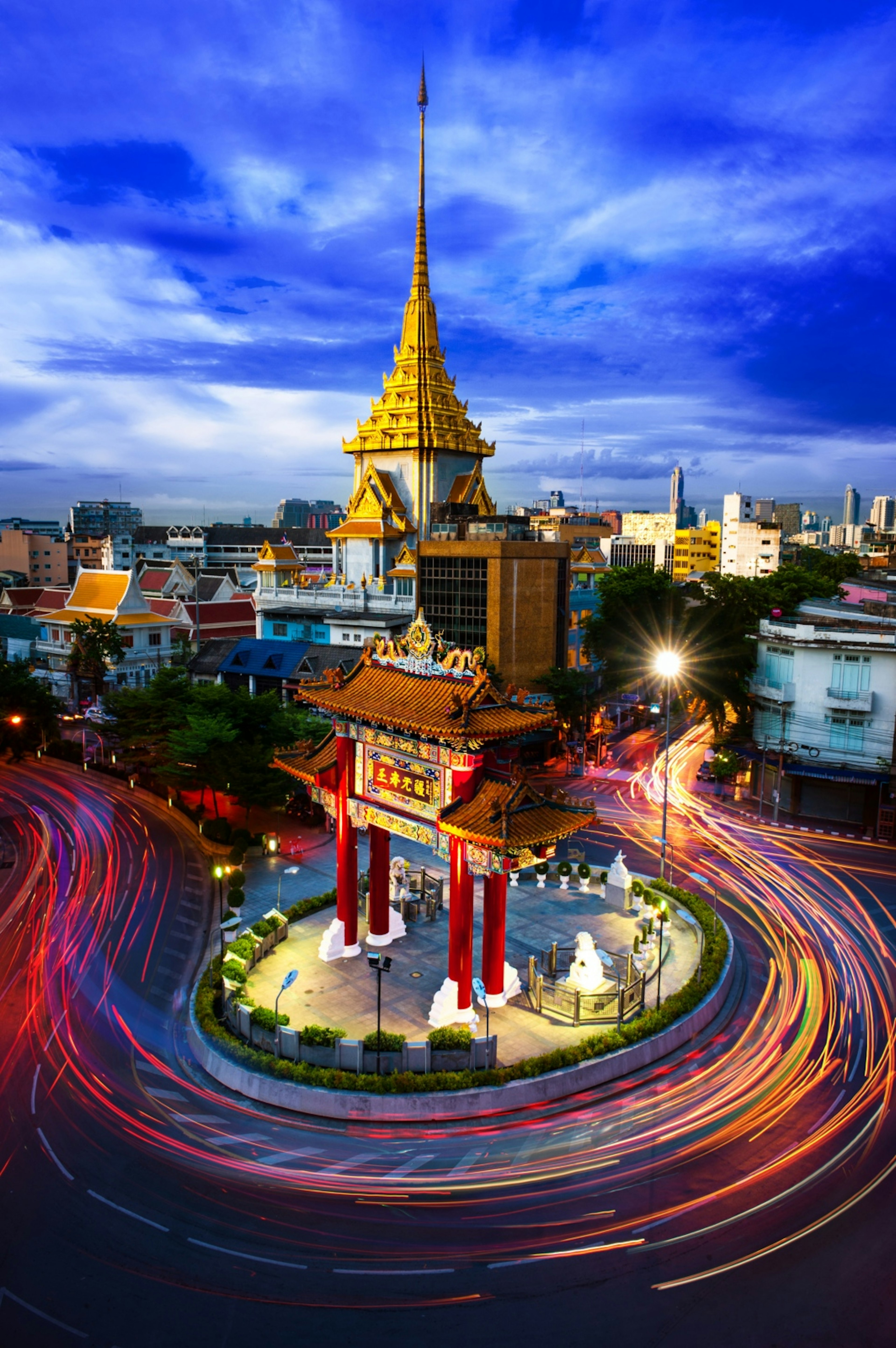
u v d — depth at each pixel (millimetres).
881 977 35125
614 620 77500
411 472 97438
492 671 34469
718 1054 29312
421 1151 24062
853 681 54625
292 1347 17406
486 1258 19906
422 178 98125
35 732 69438
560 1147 24219
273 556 98938
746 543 168500
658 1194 22141
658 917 37406
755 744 61312
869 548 183000
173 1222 20984
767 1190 22266
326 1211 21469
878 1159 23469
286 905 41438
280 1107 26203
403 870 41469
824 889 45125
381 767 32906
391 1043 27391
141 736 58500
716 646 68688
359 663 34594
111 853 49469
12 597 129625
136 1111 25750
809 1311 18375
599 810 60438
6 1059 28453
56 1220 20953
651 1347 17453
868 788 55312
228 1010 30578
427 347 98688
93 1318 18109
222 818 50938
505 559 75438
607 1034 28562
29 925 39531
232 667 85062
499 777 29375
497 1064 27375
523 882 44562
